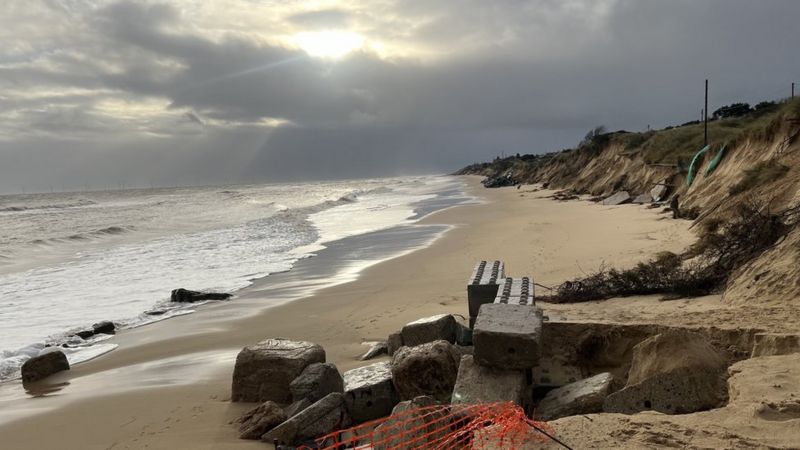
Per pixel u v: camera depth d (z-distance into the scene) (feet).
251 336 37.45
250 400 25.73
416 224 102.53
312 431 21.06
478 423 15.02
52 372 32.14
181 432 22.89
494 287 28.84
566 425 13.48
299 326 38.93
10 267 67.77
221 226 114.11
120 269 65.46
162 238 94.84
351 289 49.93
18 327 42.27
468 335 28.55
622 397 17.26
